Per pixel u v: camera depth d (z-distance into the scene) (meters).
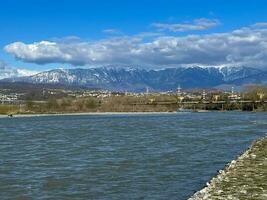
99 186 29.62
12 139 72.62
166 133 78.81
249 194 19.09
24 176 34.16
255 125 99.69
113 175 33.91
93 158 44.69
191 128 92.38
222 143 58.75
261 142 43.88
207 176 32.81
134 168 37.34
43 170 37.19
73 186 29.81
